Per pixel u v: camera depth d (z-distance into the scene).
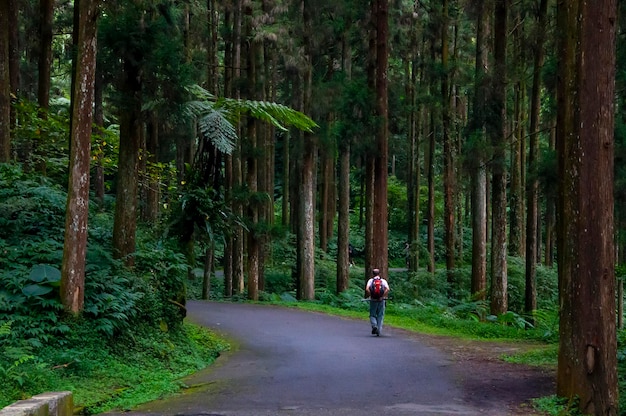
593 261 7.61
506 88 19.03
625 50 13.35
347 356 12.07
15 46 17.39
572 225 7.78
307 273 25.59
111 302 10.50
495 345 14.41
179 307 13.05
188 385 9.34
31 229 12.34
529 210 19.59
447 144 27.00
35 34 22.02
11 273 10.34
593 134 7.59
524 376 10.04
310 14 22.83
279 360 11.66
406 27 28.25
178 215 14.62
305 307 22.03
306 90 23.77
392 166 52.91
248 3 23.00
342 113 21.36
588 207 7.62
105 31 11.38
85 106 10.11
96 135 18.70
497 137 18.20
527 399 8.24
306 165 25.27
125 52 11.52
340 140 20.97
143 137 23.45
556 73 15.12
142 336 11.29
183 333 12.96
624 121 14.93
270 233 24.59
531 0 19.89
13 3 17.28
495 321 19.20
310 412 7.37
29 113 16.64
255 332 15.59
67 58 23.28
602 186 7.60
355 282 32.16
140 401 8.09
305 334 15.41
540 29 17.84
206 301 23.66
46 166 18.09
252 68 23.28
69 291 9.98
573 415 7.46
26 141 17.31
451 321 18.64
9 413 4.96
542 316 18.09
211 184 15.40
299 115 15.80
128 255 12.13
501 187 19.34
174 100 12.34
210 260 25.67
